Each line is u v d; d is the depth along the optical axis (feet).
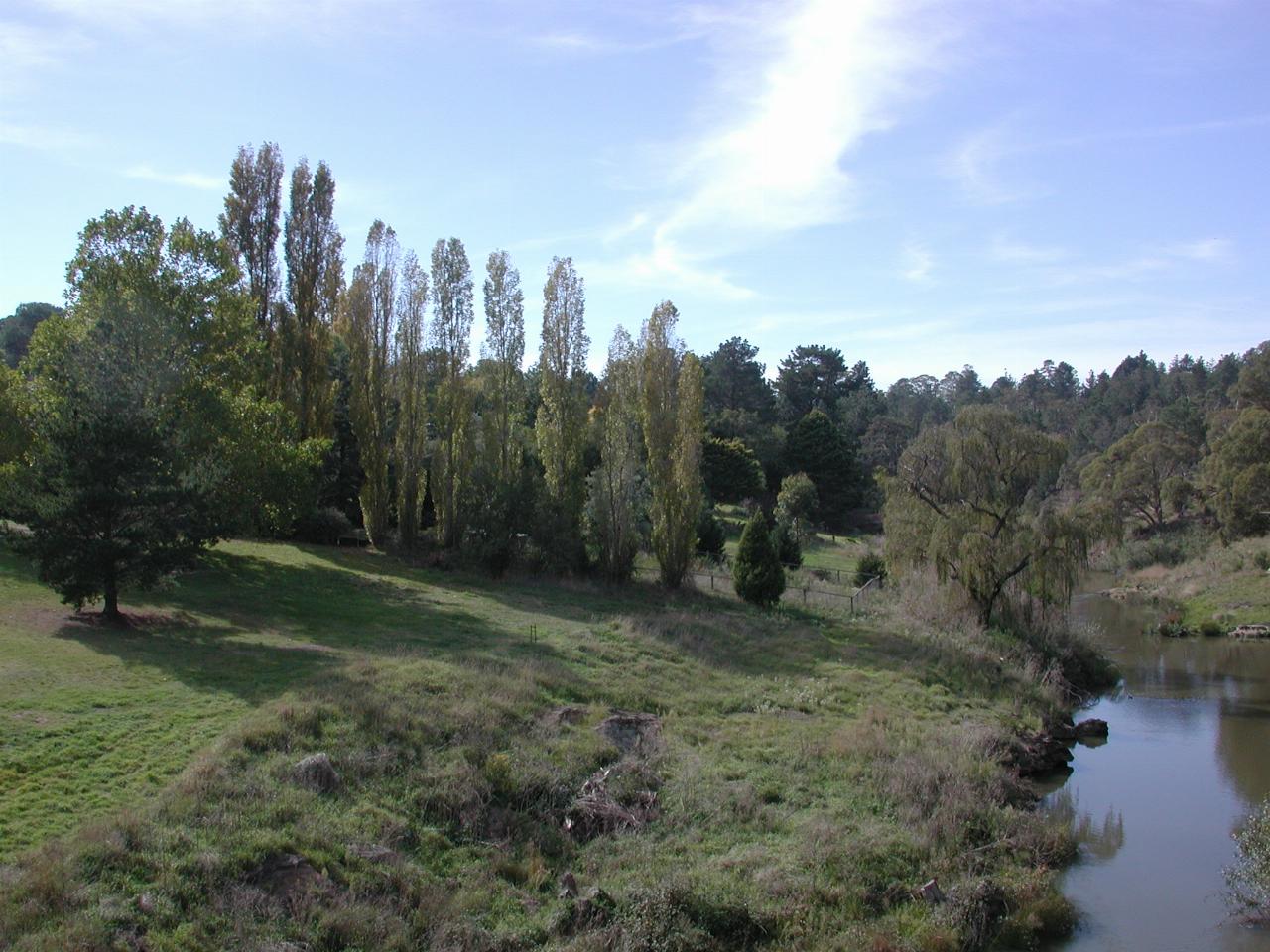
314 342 139.33
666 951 41.52
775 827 54.95
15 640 65.87
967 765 65.77
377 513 137.59
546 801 53.06
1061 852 58.18
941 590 115.24
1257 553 177.06
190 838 40.60
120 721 51.49
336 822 45.19
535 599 111.96
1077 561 111.04
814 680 84.99
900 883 50.37
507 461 136.26
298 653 70.64
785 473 280.51
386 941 38.73
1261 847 53.67
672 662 85.76
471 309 137.90
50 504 70.28
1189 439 277.23
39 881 35.37
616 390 133.59
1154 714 96.12
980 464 116.47
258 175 138.82
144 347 91.04
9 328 258.57
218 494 93.56
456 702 61.67
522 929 41.86
